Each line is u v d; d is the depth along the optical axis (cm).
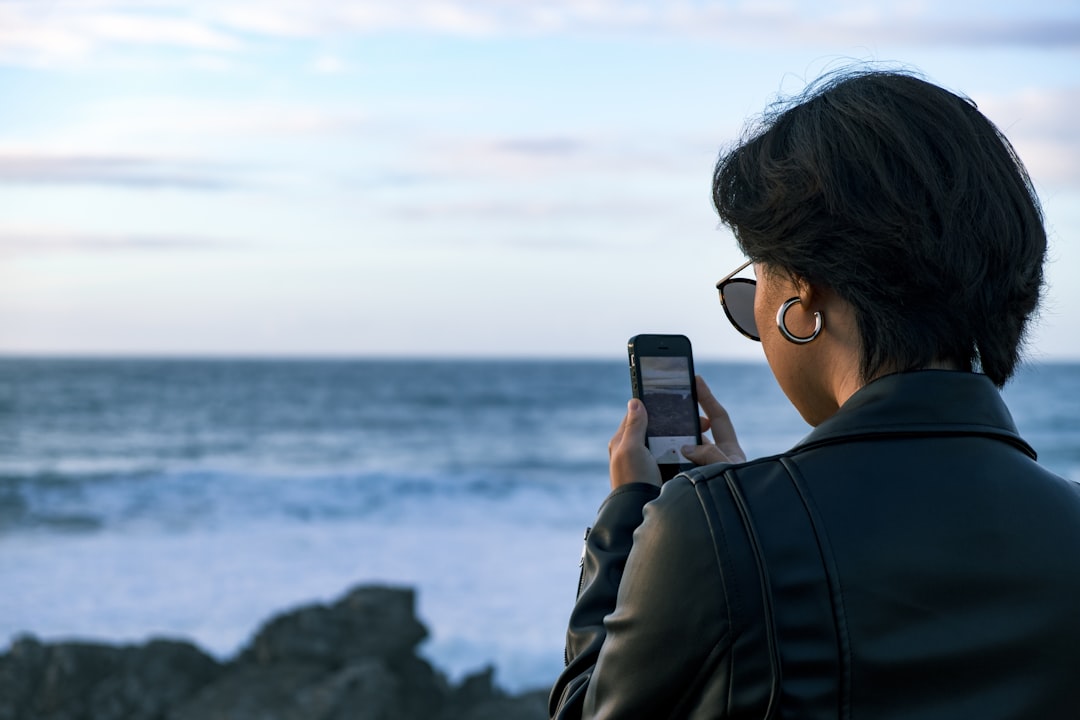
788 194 100
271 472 3066
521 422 5022
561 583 1492
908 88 102
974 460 96
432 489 2664
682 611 90
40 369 9981
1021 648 89
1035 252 101
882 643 88
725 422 142
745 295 120
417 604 1371
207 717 734
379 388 7150
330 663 841
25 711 786
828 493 93
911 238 95
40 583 1539
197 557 1741
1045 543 93
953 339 98
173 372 9531
